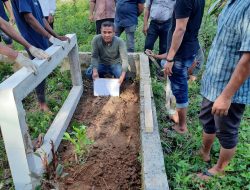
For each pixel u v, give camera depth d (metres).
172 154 3.42
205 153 3.30
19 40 3.22
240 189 2.89
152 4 5.46
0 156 3.37
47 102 4.61
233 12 2.36
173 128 4.00
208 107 2.91
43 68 3.14
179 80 3.61
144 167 2.72
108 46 4.95
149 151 2.95
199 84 5.05
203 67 5.25
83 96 4.95
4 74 5.30
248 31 2.18
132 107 4.58
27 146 2.69
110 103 4.71
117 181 3.06
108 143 3.69
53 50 3.59
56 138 3.50
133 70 5.46
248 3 2.21
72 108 4.27
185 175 3.03
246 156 3.16
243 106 2.65
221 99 2.42
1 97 2.46
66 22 8.48
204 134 3.15
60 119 3.88
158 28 5.50
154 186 2.48
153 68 5.66
